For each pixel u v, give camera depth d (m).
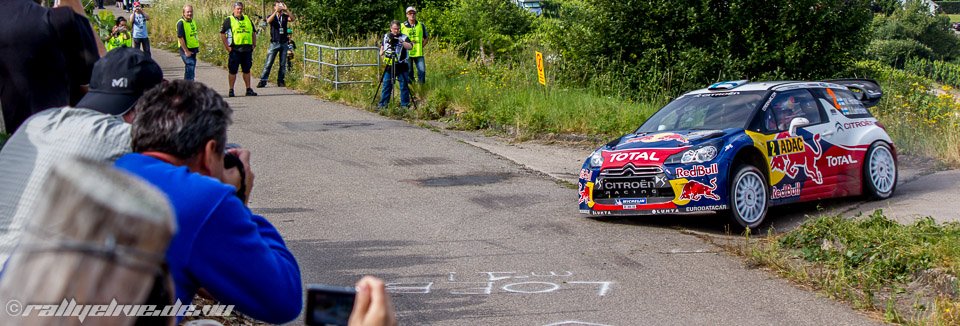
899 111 15.38
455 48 30.28
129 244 1.24
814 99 10.70
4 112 4.55
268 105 19.33
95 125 2.85
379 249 8.25
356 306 1.92
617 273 7.57
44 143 2.80
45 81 4.54
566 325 6.17
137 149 2.67
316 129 16.41
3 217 2.66
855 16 19.16
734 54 19.44
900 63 49.59
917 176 12.45
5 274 1.33
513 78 20.42
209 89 2.78
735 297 6.90
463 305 6.58
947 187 11.52
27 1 4.57
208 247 2.43
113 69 3.38
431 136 15.95
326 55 22.30
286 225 9.25
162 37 33.06
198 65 26.52
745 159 9.83
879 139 11.03
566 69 20.77
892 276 7.27
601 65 20.34
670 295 6.94
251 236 2.53
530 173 12.77
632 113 16.28
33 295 1.23
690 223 9.83
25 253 1.24
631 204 9.50
